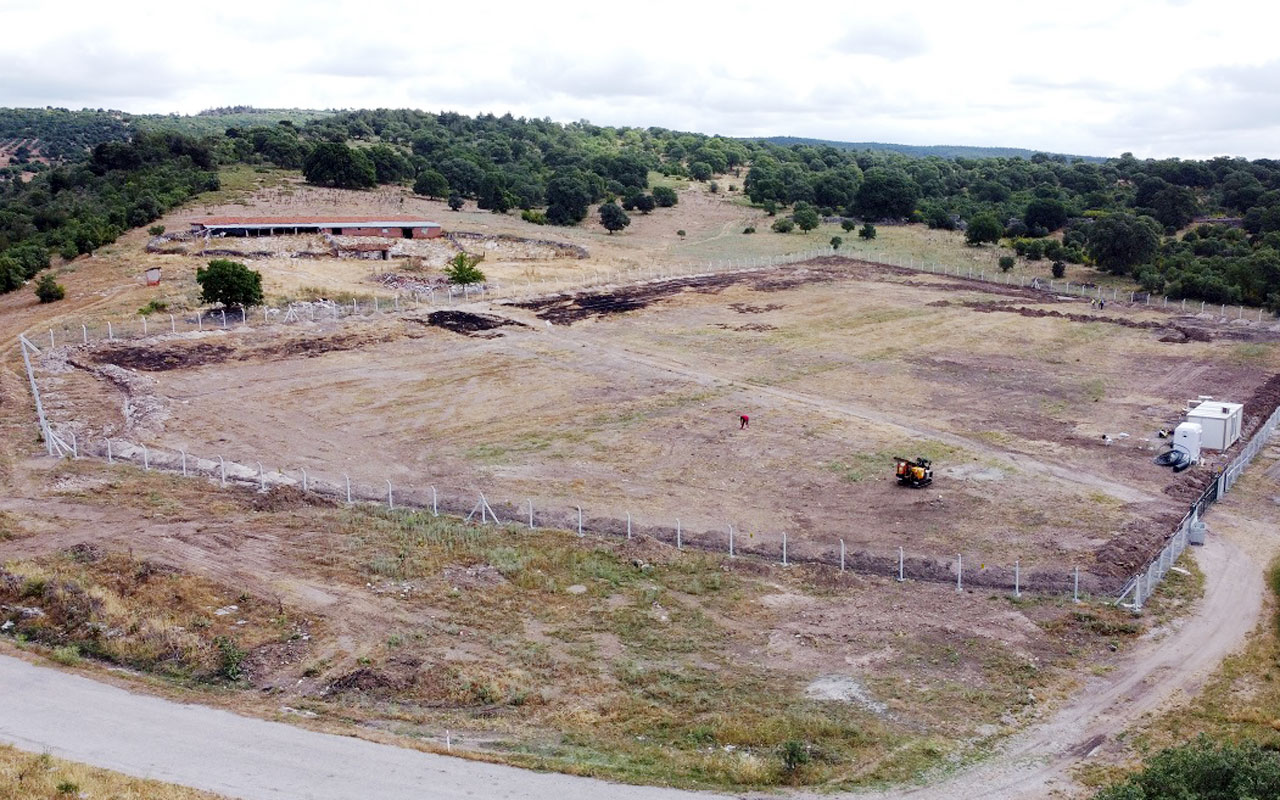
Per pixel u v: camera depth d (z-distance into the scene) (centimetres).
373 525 4062
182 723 2575
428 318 7900
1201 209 14725
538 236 12256
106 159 14762
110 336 7100
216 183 13462
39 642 3075
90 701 2681
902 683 2936
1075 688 2916
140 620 3156
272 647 3052
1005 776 2453
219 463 4775
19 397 5828
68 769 2241
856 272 10588
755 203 16112
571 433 5409
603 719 2698
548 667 2988
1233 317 8575
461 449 5144
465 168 16425
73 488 4384
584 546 3916
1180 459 4859
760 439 5319
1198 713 2761
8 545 3762
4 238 10644
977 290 9700
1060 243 12050
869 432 5428
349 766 2377
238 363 6631
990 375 6681
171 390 6012
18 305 8225
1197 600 3503
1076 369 6862
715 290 9450
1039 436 5391
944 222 13950
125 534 3878
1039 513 4297
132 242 10481
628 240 13000
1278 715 2744
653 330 7844
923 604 3488
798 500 4481
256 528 3991
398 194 14800
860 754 2547
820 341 7588
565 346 7250
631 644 3159
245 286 7681
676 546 3991
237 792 2236
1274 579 3666
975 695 2861
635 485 4659
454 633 3181
